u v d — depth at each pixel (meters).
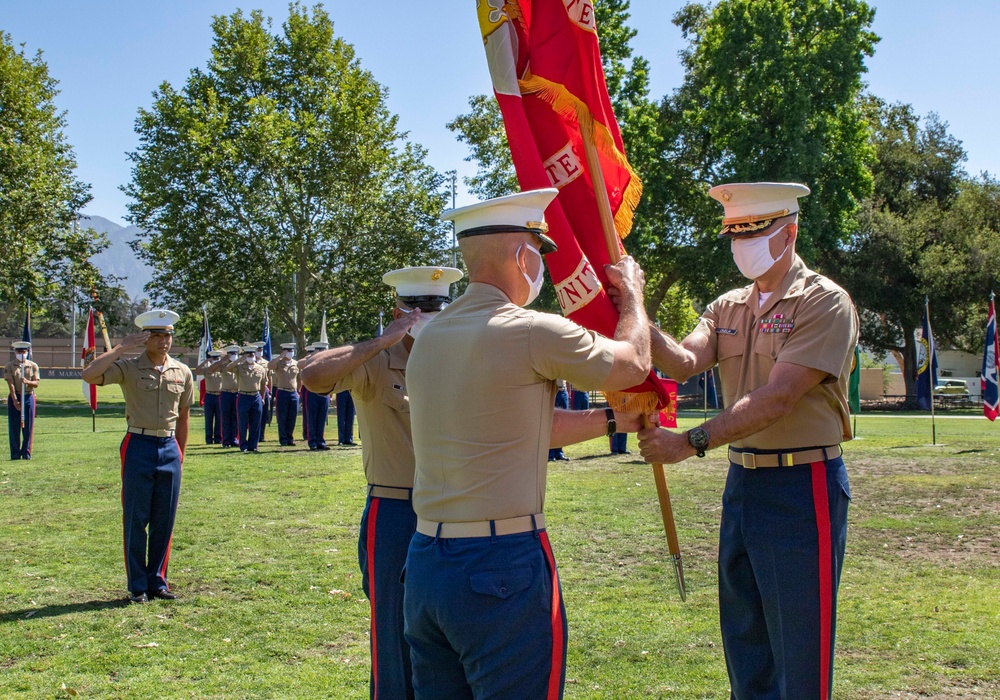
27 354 16.00
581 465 13.98
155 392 6.81
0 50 36.91
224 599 6.74
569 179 3.42
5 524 9.60
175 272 39.09
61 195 38.72
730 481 3.85
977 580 6.87
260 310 38.88
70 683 5.05
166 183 37.31
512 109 3.21
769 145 33.19
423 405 2.81
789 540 3.56
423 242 40.22
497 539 2.65
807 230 31.81
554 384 2.85
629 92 32.78
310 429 17.67
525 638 2.60
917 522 8.96
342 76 40.09
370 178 38.66
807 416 3.59
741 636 3.83
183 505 10.63
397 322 4.22
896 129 44.38
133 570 6.72
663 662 5.27
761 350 3.74
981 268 36.19
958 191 42.19
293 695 4.89
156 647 5.67
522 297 2.91
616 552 8.02
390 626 4.10
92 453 16.61
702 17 39.41
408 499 4.22
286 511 10.23
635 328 2.98
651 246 37.31
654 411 3.46
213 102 36.50
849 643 5.51
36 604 6.61
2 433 21.70
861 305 38.56
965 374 56.72
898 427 22.59
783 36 32.91
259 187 37.06
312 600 6.71
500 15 3.26
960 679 4.89
